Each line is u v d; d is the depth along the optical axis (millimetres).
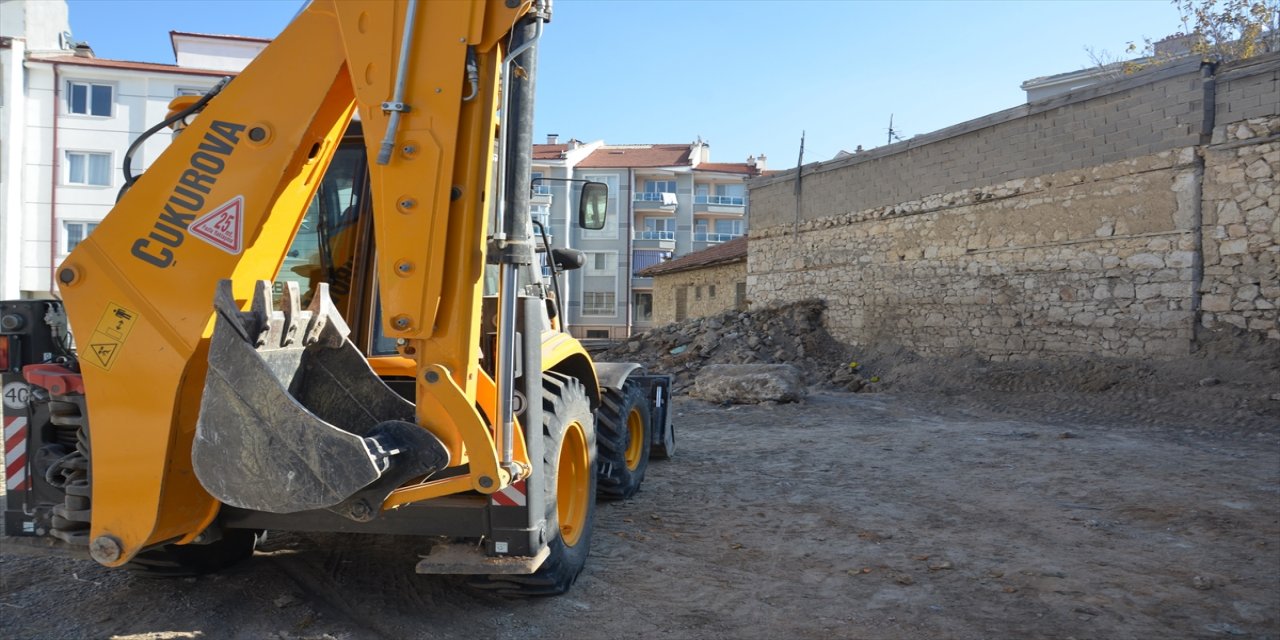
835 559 4910
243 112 3320
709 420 11555
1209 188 11422
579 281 48844
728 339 18156
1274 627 3826
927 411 11984
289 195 3396
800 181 19625
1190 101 11594
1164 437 9148
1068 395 11891
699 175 50406
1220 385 10625
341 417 3273
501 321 3322
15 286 31062
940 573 4637
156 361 3223
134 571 4203
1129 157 12383
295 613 3881
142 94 32250
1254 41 20016
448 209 3139
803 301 18906
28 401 3820
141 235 3295
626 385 6688
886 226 16922
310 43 3305
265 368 2992
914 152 16297
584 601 4148
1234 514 5785
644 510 6125
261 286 3021
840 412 12023
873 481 7184
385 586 4281
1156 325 11984
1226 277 11250
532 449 3594
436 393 3158
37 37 34281
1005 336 14250
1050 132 13594
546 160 48000
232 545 4480
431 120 3143
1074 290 13141
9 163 30828
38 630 3629
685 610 4043
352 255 4242
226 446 3033
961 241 15180
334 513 3648
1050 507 6141
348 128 4293
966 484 7000
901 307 16469
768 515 5980
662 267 32438
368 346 4102
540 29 3316
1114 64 24188
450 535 3711
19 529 3801
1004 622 3900
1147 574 4590
